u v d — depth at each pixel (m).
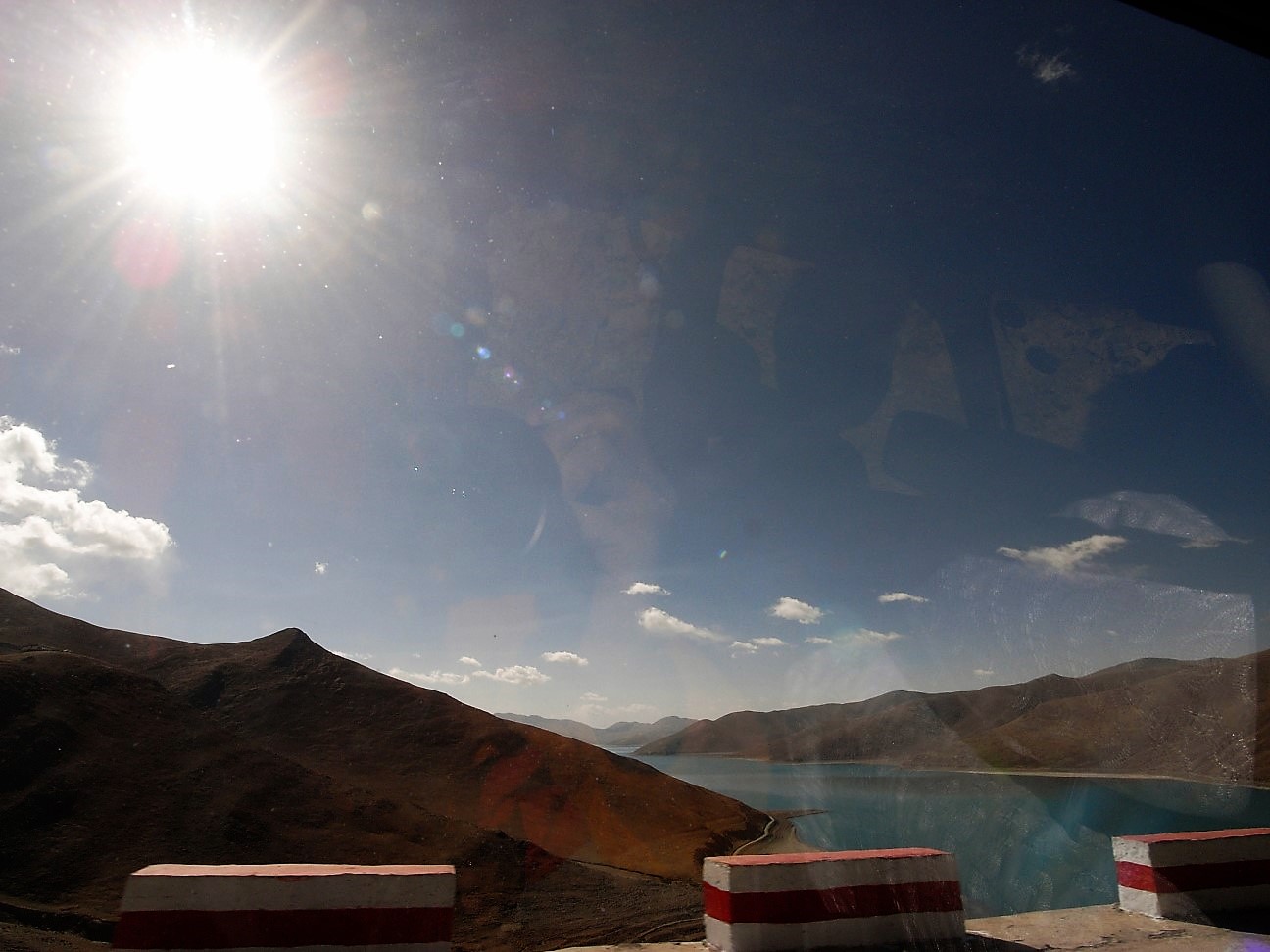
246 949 3.77
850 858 4.52
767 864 4.45
